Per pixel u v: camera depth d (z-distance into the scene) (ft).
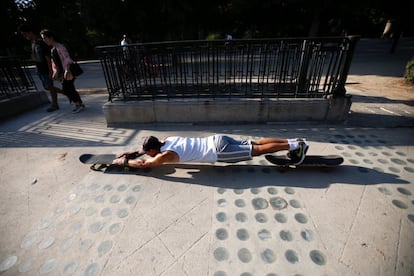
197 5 45.21
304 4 57.82
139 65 14.65
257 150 8.89
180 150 8.91
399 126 13.37
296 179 9.21
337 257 6.06
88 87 30.60
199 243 6.67
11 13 73.82
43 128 15.60
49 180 10.02
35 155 12.21
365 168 9.67
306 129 13.55
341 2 54.13
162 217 7.67
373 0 48.11
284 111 13.96
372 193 8.25
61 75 16.48
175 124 14.94
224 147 8.80
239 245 6.54
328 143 11.89
